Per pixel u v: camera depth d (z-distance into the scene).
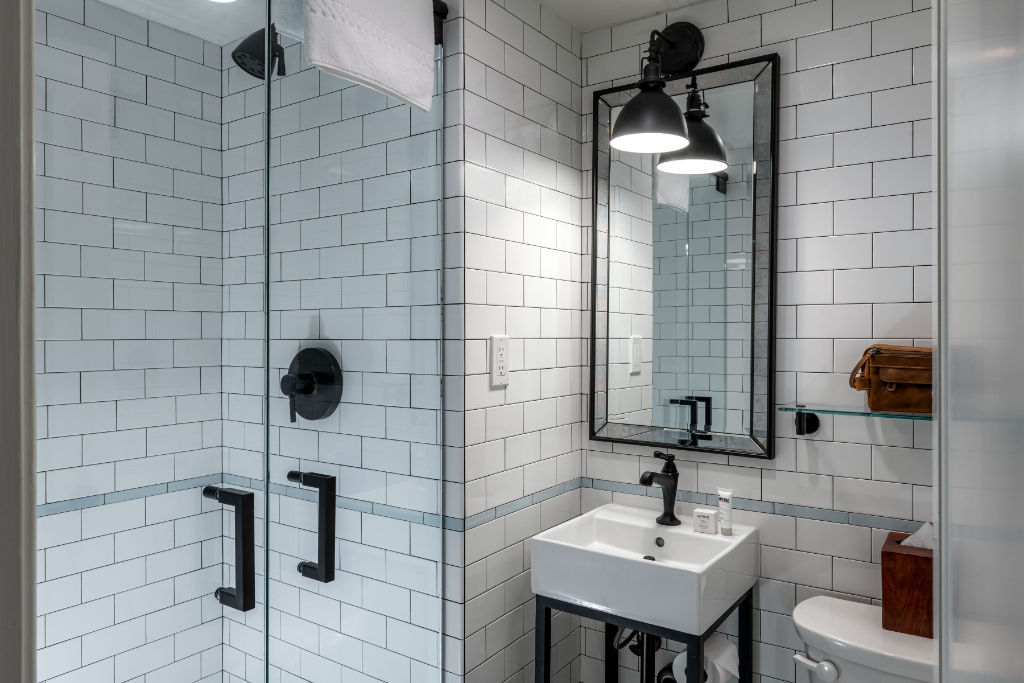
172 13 1.22
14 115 0.17
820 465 1.99
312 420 1.50
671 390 2.23
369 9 1.58
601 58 2.39
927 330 1.83
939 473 0.22
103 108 1.12
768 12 2.06
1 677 0.17
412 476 1.82
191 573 1.24
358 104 1.63
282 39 1.43
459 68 1.91
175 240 1.23
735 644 2.14
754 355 2.07
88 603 1.10
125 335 1.15
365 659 1.66
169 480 1.21
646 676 2.09
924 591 1.67
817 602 1.90
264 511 1.37
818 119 1.99
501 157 2.05
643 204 2.28
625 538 2.19
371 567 1.68
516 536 2.12
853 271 1.94
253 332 1.36
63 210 1.08
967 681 0.12
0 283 0.17
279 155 1.42
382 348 1.71
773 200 2.03
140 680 1.16
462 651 1.92
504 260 2.06
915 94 1.85
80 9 1.10
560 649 2.34
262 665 1.36
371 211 1.68
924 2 1.83
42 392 1.05
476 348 1.96
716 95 2.13
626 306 2.32
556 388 2.31
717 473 2.17
